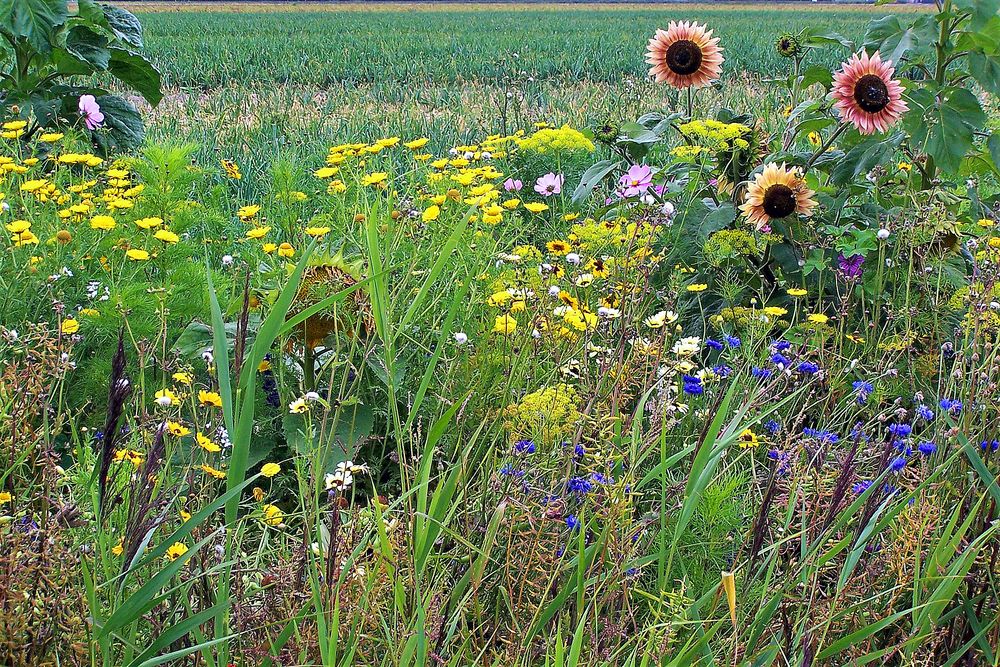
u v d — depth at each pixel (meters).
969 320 2.99
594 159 7.05
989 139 4.51
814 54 28.17
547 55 29.36
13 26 5.79
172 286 3.31
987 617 2.23
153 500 1.95
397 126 9.61
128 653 1.88
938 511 2.26
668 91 12.32
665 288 4.02
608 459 2.18
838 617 2.08
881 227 4.27
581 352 2.90
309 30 43.62
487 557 2.02
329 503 2.22
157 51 28.45
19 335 3.15
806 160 4.75
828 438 2.56
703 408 3.12
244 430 1.81
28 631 1.80
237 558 2.05
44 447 2.16
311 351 3.05
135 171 4.37
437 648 1.97
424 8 89.06
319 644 1.79
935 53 4.57
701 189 4.68
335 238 4.05
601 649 2.02
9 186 4.19
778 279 4.38
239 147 8.20
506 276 3.46
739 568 2.20
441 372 3.06
